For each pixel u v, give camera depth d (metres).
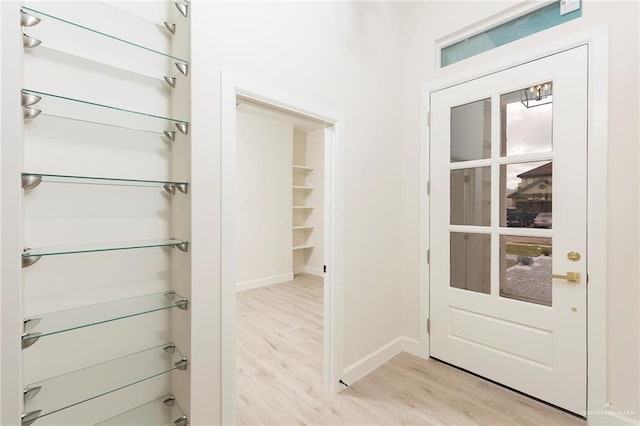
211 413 1.43
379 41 2.38
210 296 1.42
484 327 2.16
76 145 1.17
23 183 0.96
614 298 1.66
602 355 1.69
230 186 1.47
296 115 1.86
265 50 1.63
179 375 1.39
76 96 1.17
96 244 1.21
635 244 1.60
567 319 1.81
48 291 1.11
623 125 1.63
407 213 2.61
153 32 1.37
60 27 1.13
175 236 1.41
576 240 1.78
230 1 1.49
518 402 1.93
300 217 5.83
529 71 1.96
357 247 2.21
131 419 1.32
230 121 1.47
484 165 2.16
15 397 0.91
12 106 0.92
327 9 1.98
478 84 2.19
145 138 1.35
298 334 2.99
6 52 0.92
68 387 1.13
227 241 1.46
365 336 2.28
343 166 2.08
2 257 0.89
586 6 1.75
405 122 2.62
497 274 2.10
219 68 1.44
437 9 2.41
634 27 1.60
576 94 1.78
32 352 1.08
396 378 2.21
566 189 1.81
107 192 1.24
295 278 5.39
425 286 2.49
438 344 2.43
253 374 2.27
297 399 1.97
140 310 1.23
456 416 1.81
